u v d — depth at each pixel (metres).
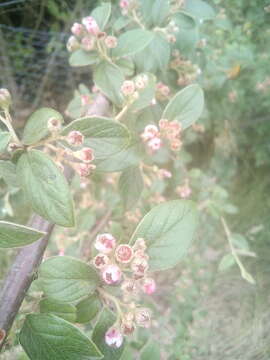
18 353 0.12
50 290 0.09
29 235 0.08
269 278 0.32
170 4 0.15
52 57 0.35
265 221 0.33
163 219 0.10
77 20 0.31
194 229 0.10
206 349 0.30
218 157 0.32
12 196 0.29
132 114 0.13
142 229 0.10
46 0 0.30
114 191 0.24
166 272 0.34
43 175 0.09
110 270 0.09
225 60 0.24
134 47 0.13
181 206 0.10
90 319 0.10
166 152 0.20
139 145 0.12
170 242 0.10
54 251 0.28
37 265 0.10
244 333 0.30
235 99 0.28
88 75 0.36
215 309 0.32
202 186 0.26
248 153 0.34
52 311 0.10
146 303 0.28
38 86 0.37
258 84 0.27
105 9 0.14
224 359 0.29
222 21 0.21
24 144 0.09
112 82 0.13
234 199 0.34
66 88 0.37
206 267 0.33
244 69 0.26
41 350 0.09
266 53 0.25
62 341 0.09
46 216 0.08
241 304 0.32
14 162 0.09
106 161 0.12
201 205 0.26
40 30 0.33
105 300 0.10
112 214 0.24
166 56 0.14
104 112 0.14
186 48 0.16
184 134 0.24
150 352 0.12
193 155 0.34
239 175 0.35
